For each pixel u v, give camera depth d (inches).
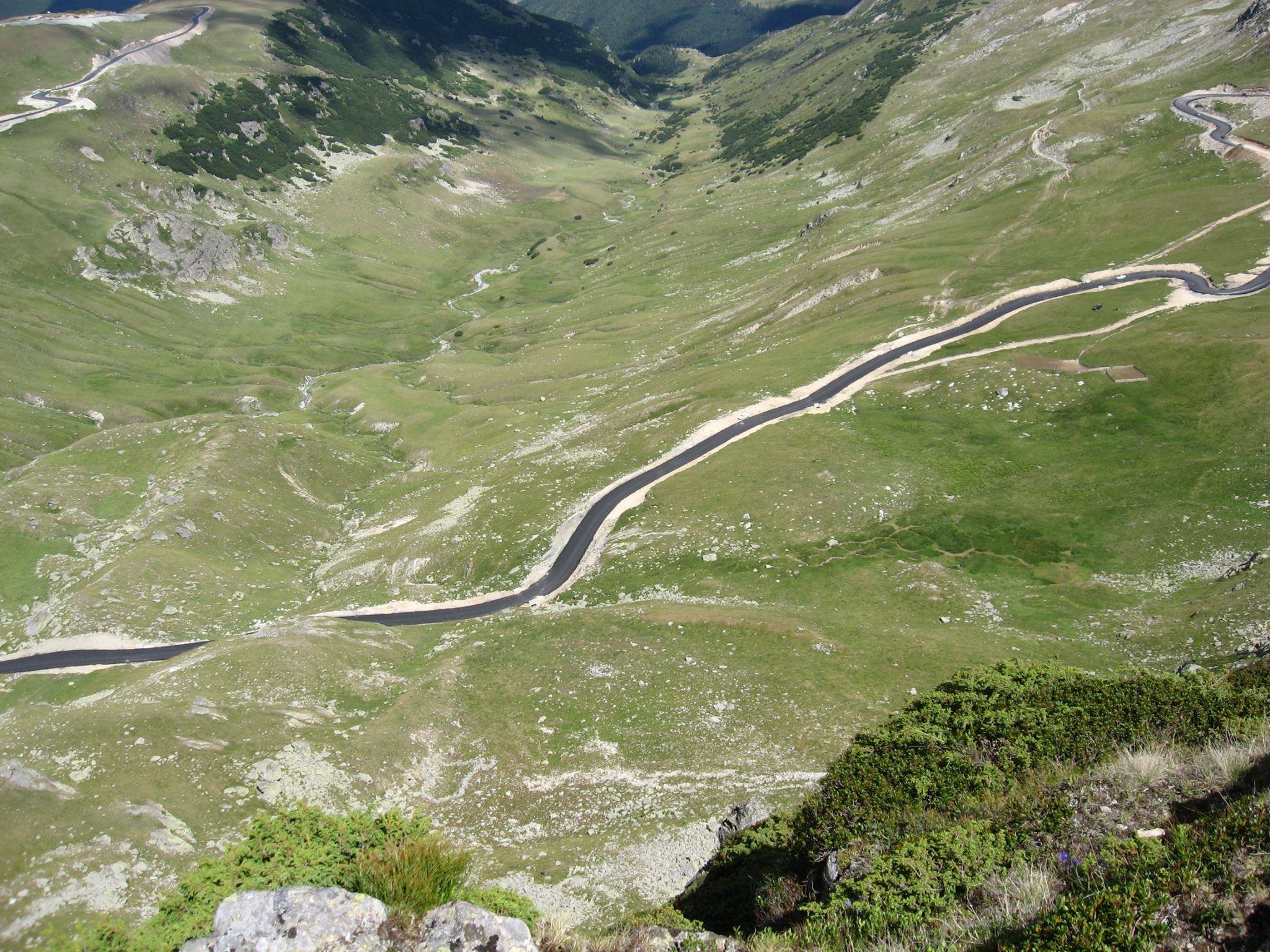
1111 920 435.5
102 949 504.4
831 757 2245.3
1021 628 2719.0
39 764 2284.7
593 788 2357.3
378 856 535.5
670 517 3905.0
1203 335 3875.5
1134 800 580.7
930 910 549.0
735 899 912.3
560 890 1866.4
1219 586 2566.4
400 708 2773.1
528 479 4758.9
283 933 459.2
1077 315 4507.9
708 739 2447.1
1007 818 641.0
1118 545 3011.8
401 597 3944.4
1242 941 399.2
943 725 924.0
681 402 5019.7
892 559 3267.7
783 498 3742.6
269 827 599.5
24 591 4224.9
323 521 5167.3
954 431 3929.6
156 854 2025.1
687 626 2987.2
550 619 3304.6
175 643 3767.2
